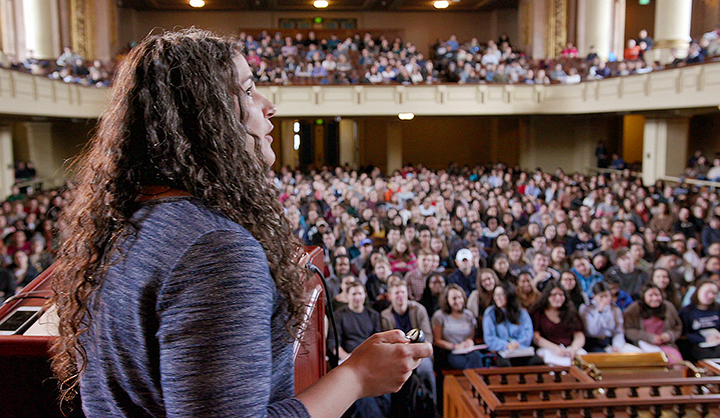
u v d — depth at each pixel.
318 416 0.91
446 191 14.37
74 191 1.10
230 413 0.79
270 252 1.01
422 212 12.73
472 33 27.52
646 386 4.46
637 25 26.59
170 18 26.50
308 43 23.67
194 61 1.00
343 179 17.53
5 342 1.44
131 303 0.87
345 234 9.74
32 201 12.38
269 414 0.86
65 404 1.51
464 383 5.14
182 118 0.98
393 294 6.10
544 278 7.57
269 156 1.18
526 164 23.50
